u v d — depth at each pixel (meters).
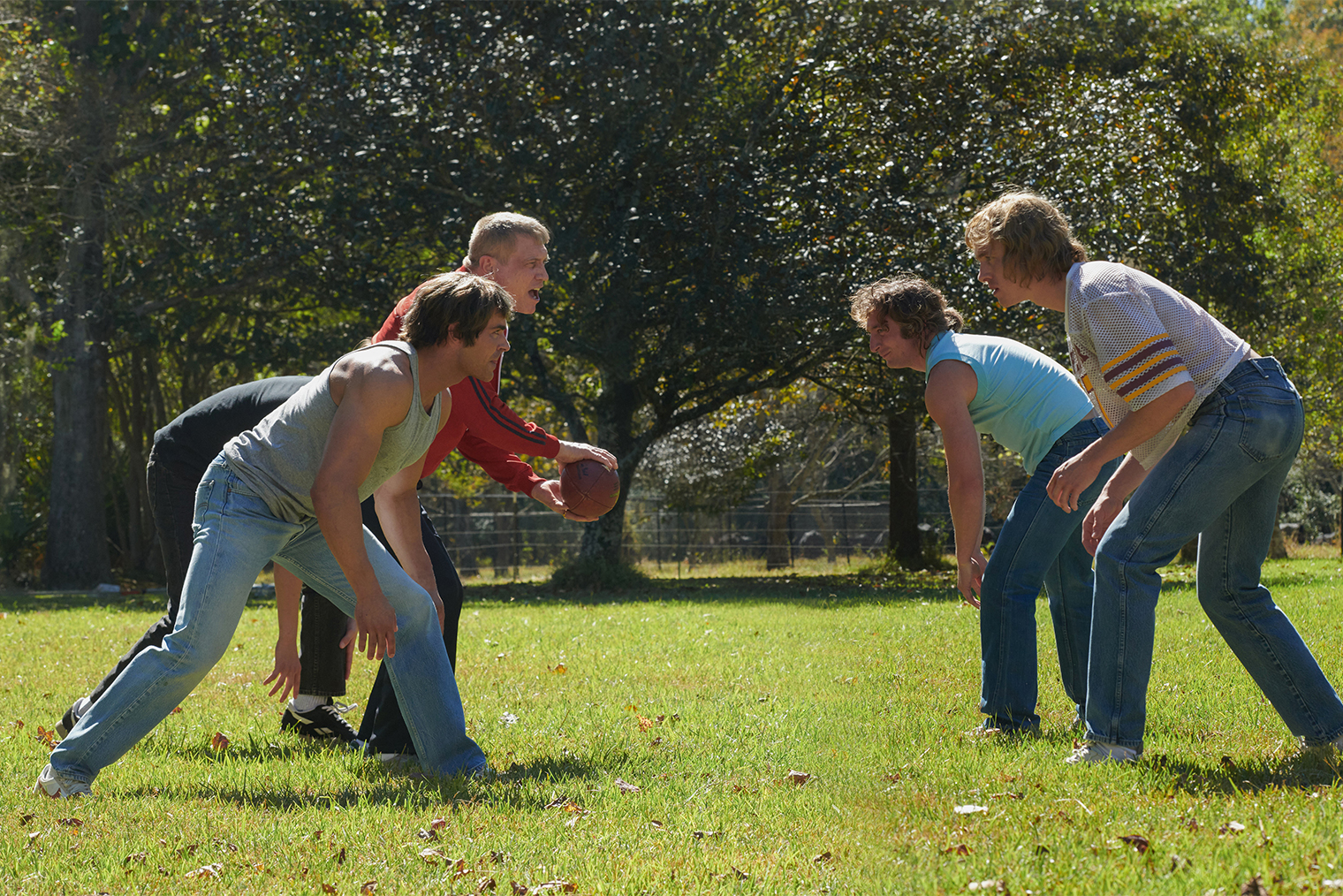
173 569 4.24
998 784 3.07
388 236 16.86
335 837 2.80
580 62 16.41
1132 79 20.00
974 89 18.14
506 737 4.31
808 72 17.30
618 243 15.96
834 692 5.29
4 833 2.92
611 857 2.56
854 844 2.57
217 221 17.64
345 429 3.25
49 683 6.48
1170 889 2.12
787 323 16.56
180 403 28.17
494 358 3.45
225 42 19.03
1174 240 20.00
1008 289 3.67
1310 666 3.39
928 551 24.17
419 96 16.22
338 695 4.57
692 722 4.50
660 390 18.73
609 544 19.09
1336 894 2.05
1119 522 3.39
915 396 17.80
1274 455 3.23
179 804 3.22
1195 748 3.57
